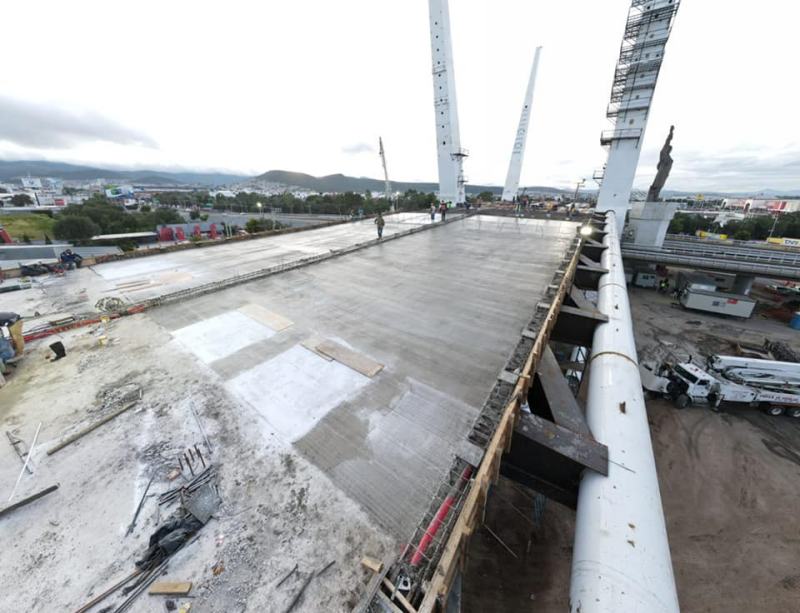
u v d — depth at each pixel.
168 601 3.60
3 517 4.39
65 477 4.96
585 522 4.69
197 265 15.54
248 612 3.51
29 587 3.70
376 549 4.08
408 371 7.49
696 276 32.88
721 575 9.77
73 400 6.54
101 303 10.16
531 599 9.00
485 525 10.81
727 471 13.32
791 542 10.65
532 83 55.75
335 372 7.47
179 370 7.55
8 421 5.99
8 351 7.58
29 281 13.20
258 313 10.38
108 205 98.56
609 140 29.53
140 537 4.22
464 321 9.82
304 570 3.89
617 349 8.59
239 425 5.98
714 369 17.41
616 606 3.63
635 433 5.94
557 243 19.92
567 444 5.68
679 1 23.16
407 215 33.88
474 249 18.64
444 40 32.66
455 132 36.72
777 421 15.87
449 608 4.08
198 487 4.82
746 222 73.25
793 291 33.09
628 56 26.27
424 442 5.61
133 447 5.50
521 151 59.97
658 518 4.54
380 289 12.43
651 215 33.16
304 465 5.20
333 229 26.27
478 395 6.73
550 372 7.82
